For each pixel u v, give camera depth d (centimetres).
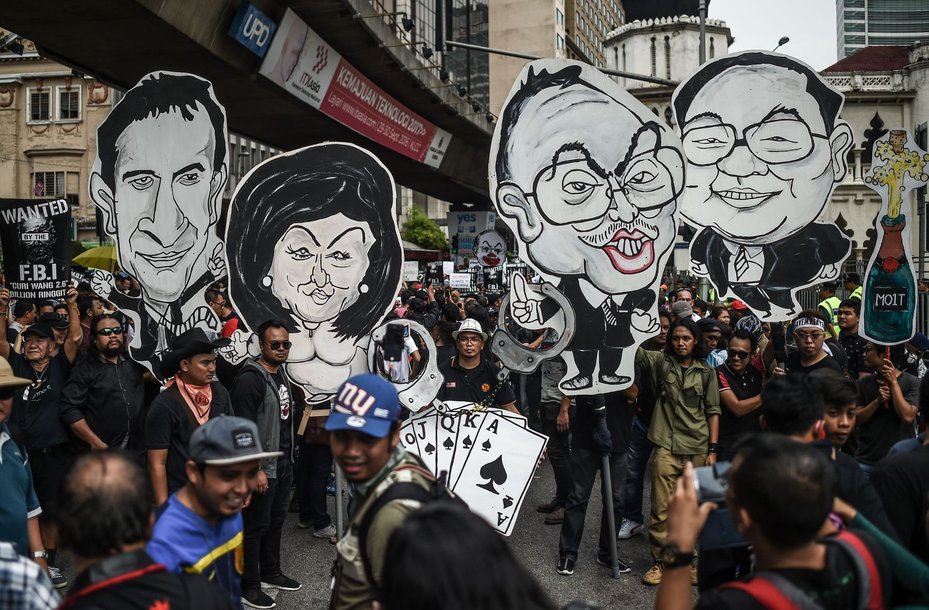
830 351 681
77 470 223
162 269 596
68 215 654
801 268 618
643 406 646
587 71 572
